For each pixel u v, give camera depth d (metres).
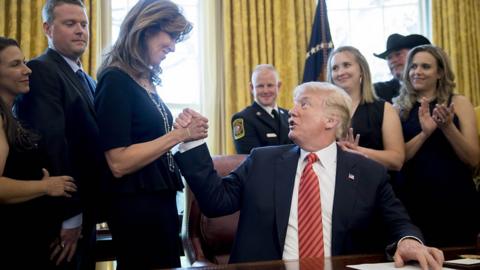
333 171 1.80
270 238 1.71
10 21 3.64
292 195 1.76
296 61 4.18
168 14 1.84
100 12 4.06
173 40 1.90
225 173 2.42
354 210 1.72
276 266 1.34
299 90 1.91
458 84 4.32
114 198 1.80
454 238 2.41
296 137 1.83
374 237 1.78
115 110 1.76
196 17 4.44
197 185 1.71
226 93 4.10
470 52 4.36
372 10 4.66
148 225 1.79
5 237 1.90
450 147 2.44
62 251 1.96
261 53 4.14
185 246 2.47
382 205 1.78
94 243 2.43
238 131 3.12
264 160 1.86
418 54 2.57
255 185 1.79
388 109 2.45
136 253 1.77
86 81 2.28
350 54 2.50
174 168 1.93
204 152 1.74
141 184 1.78
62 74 2.07
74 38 2.14
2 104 1.86
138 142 1.83
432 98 2.57
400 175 2.52
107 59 1.89
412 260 1.34
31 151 1.94
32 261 1.93
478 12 4.45
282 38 4.23
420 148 2.47
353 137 2.41
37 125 1.90
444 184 2.41
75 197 1.98
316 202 1.72
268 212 1.73
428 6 4.62
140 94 1.84
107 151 1.75
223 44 4.23
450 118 2.32
